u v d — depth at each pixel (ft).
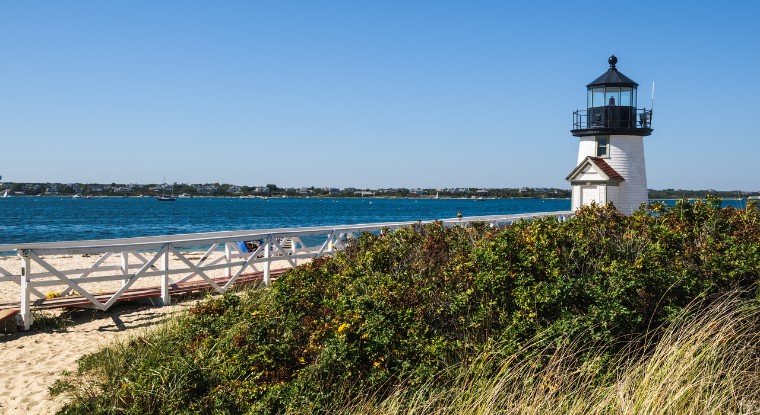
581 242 24.72
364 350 21.42
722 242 24.86
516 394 18.47
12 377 27.17
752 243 24.11
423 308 22.38
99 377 26.89
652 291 21.89
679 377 17.08
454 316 22.36
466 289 23.30
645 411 16.03
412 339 21.38
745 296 21.98
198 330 28.43
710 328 19.40
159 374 24.21
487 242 25.96
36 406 24.27
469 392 18.76
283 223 216.54
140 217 243.19
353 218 255.70
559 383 18.56
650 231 25.71
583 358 19.58
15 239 134.62
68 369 28.22
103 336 33.37
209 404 22.86
